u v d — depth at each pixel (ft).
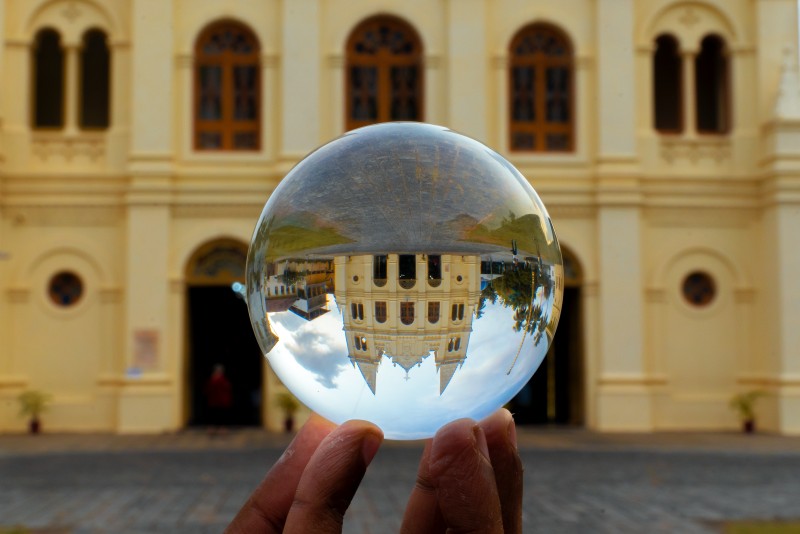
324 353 5.45
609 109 76.02
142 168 73.56
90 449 61.41
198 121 75.66
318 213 5.54
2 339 73.51
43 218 74.69
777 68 77.71
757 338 77.15
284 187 5.84
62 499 40.32
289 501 6.35
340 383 5.45
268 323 5.73
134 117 74.02
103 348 74.23
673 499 40.50
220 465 52.75
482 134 75.15
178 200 74.33
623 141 75.87
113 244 74.84
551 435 71.10
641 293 75.46
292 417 73.00
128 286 73.26
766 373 76.38
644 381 75.00
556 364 80.74
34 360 73.92
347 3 75.72
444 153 5.77
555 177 76.02
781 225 74.54
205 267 75.66
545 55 77.46
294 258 5.54
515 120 76.89
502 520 6.05
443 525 6.17
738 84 78.13
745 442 66.85
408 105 76.38
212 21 75.31
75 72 75.92
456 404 5.51
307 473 5.60
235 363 83.41
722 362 76.89
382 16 76.13
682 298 77.10
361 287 5.44
